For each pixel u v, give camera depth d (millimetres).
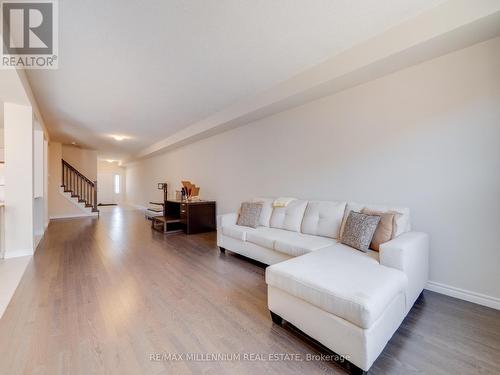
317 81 2797
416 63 2352
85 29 2139
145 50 2482
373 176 2729
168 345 1555
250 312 1967
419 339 1615
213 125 4637
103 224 6191
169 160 7598
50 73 2947
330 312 1418
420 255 2037
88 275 2713
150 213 7180
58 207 7445
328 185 3176
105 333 1668
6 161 3309
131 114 4602
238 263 3164
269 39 2322
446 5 1873
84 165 8484
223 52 2535
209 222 5215
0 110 3719
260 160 4188
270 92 3420
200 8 1899
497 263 2000
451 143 2199
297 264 1794
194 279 2633
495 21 1747
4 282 2500
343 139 3000
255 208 3531
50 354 1455
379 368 1361
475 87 2066
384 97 2615
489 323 1792
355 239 2232
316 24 2113
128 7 1875
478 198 2076
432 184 2314
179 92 3572
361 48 2393
